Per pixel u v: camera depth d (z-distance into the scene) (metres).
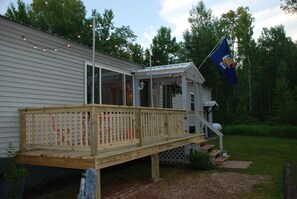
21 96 6.18
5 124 5.82
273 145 14.46
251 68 33.31
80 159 5.06
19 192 5.22
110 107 5.49
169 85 13.70
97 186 4.93
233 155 11.29
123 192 6.20
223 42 11.78
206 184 6.75
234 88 29.75
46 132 5.73
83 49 7.98
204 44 25.98
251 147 13.63
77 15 20.23
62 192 6.26
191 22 30.48
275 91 26.70
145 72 10.27
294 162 9.66
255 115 32.03
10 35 6.01
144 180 7.37
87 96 8.05
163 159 9.62
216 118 26.67
